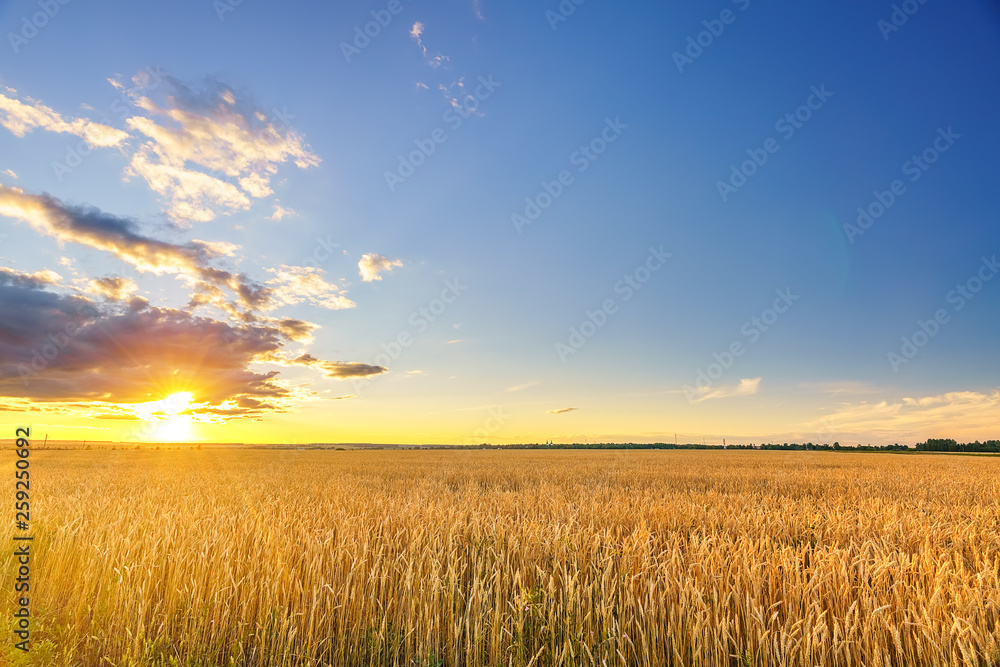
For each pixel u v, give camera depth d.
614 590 5.19
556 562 5.81
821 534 8.32
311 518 9.17
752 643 4.43
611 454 64.12
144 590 5.59
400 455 60.78
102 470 27.86
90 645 4.95
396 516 9.34
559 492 14.62
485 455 60.09
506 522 8.73
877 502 13.02
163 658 4.50
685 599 4.85
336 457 53.78
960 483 20.94
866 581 5.23
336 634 5.16
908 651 4.35
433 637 4.98
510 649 4.52
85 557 6.80
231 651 4.75
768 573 5.60
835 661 4.20
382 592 5.64
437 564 6.00
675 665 4.39
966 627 4.33
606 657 4.44
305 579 5.93
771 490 18.66
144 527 8.06
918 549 7.22
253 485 16.81
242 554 6.70
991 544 7.86
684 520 9.46
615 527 9.04
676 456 56.41
